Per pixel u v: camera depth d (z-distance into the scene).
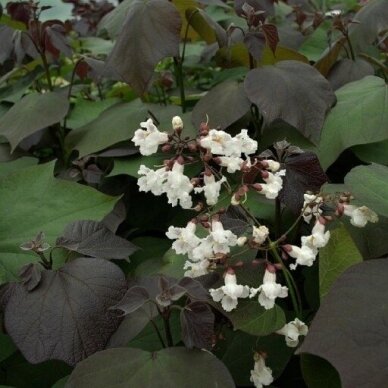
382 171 0.63
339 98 0.87
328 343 0.46
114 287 0.60
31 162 1.02
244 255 0.62
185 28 1.10
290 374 0.67
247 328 0.54
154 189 0.57
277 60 1.04
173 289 0.52
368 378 0.43
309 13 1.46
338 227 0.59
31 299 0.59
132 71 0.86
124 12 1.00
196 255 0.55
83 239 0.66
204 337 0.52
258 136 0.89
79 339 0.56
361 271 0.51
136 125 0.92
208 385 0.49
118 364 0.51
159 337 0.58
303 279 0.75
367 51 1.16
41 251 0.64
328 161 0.81
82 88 1.23
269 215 0.76
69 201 0.74
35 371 0.69
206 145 0.55
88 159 0.93
